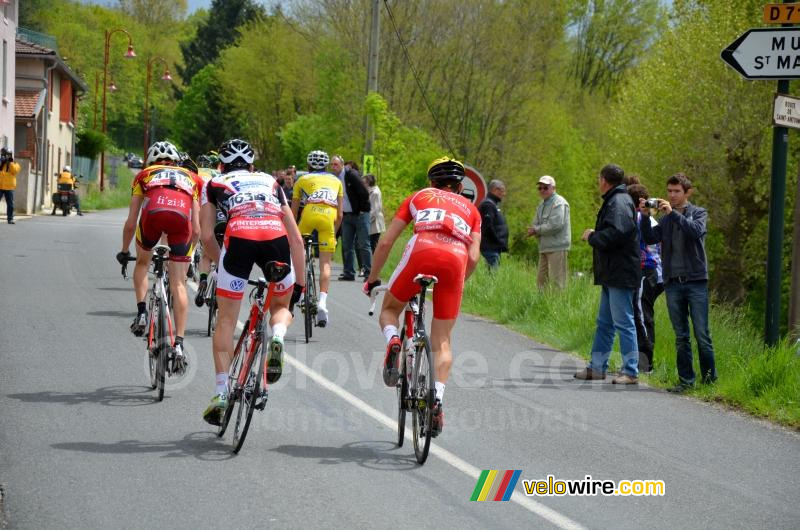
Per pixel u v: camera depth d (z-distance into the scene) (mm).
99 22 169500
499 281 27125
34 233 43000
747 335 21438
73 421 12141
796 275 17266
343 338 19656
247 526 8711
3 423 11891
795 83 51188
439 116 77125
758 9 53594
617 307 16641
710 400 15602
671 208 16500
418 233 11500
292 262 11766
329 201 20047
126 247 14539
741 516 9750
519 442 12250
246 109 102938
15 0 64250
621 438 12742
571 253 84000
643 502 10047
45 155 71438
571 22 92688
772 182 16938
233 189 11883
